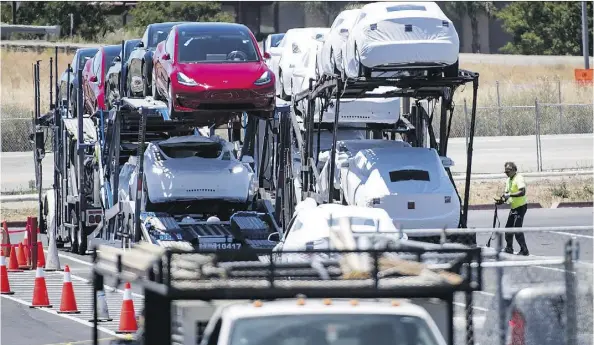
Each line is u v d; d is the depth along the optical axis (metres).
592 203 104.81
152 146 69.56
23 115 153.50
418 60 69.31
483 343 32.75
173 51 69.62
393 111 79.69
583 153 132.88
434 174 70.06
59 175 86.31
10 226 102.12
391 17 69.38
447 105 76.75
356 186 70.38
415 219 68.81
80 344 48.16
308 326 24.78
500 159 130.50
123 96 73.88
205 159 68.88
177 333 27.06
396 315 24.98
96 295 27.72
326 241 52.97
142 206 68.00
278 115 72.00
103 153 75.00
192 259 26.11
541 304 32.62
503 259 33.66
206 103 67.44
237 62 69.62
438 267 27.36
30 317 56.09
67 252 84.62
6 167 133.88
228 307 25.75
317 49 79.50
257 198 73.00
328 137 81.69
